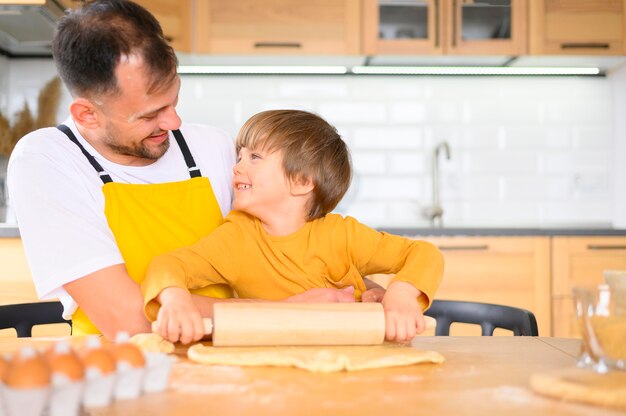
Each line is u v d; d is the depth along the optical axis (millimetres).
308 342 924
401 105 3262
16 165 1208
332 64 3146
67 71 1142
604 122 3262
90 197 1228
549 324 2674
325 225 1293
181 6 2928
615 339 747
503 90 3266
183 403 650
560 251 2680
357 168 3250
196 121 3229
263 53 2979
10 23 2518
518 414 616
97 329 1222
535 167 3260
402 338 951
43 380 589
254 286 1251
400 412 620
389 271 1267
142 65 1108
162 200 1266
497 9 3006
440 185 3262
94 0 1147
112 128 1188
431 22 2988
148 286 977
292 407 635
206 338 1021
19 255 2418
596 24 3010
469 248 2666
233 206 1388
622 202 3232
